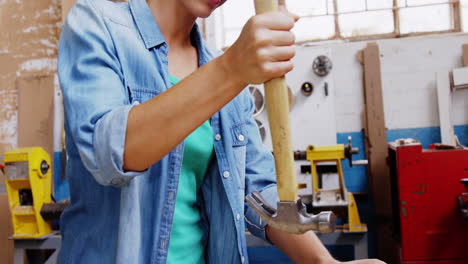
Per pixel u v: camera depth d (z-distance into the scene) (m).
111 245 0.63
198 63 0.84
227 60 0.45
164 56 0.72
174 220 0.72
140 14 0.71
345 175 2.77
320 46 2.77
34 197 2.24
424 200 2.03
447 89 2.66
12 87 2.98
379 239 2.67
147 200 0.67
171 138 0.47
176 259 0.72
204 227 0.81
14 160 2.24
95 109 0.52
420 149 2.03
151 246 0.67
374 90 2.73
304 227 0.50
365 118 2.77
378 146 2.71
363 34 3.07
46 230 2.29
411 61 2.76
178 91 0.46
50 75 2.91
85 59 0.58
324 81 2.76
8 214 2.78
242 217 0.80
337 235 2.10
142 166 0.50
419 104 2.75
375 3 3.05
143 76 0.66
